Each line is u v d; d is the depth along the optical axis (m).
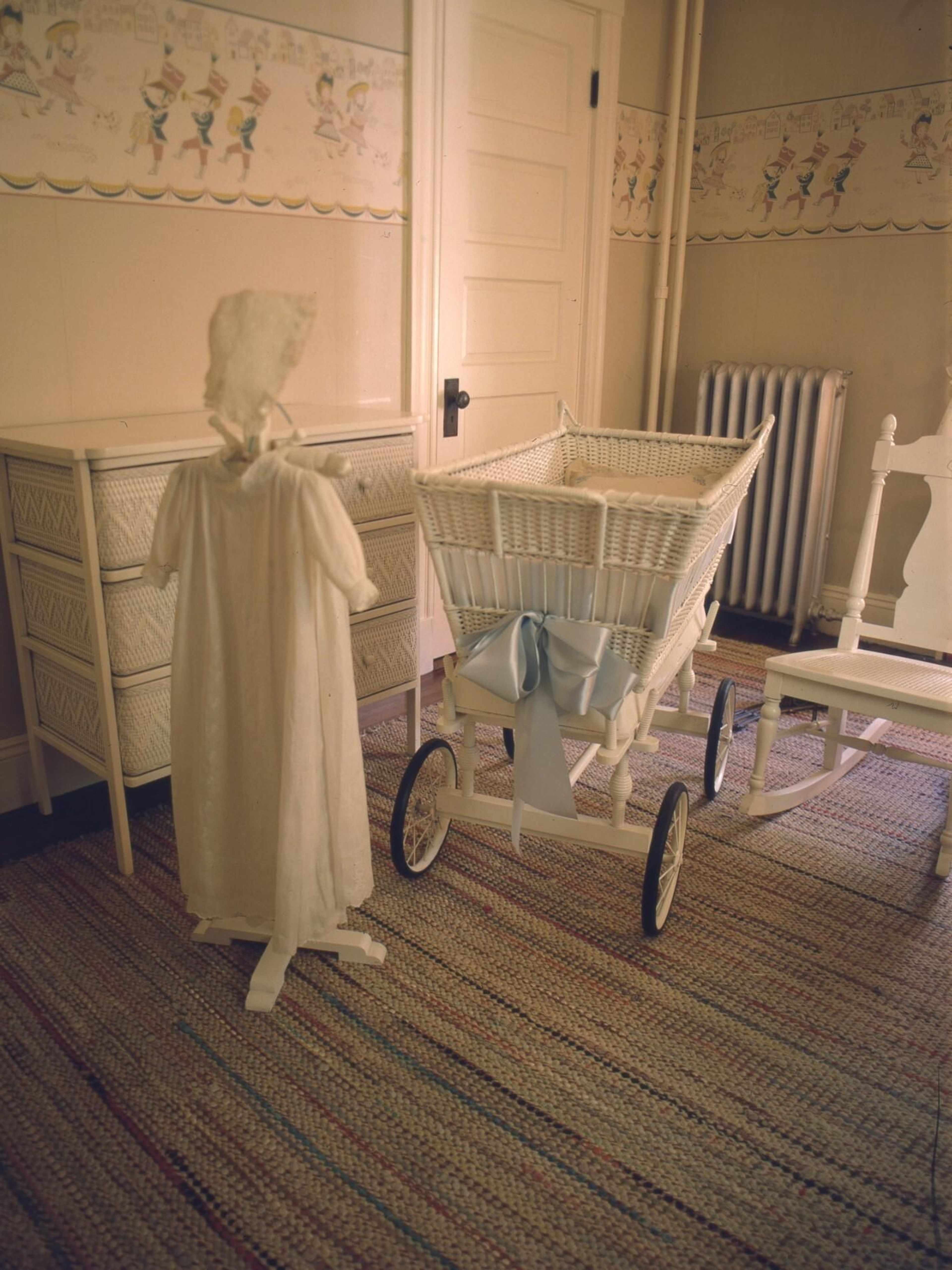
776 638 3.91
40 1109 1.59
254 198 2.60
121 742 2.12
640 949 2.03
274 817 1.79
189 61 2.38
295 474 1.56
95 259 2.32
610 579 1.78
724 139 3.94
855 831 2.52
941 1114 1.63
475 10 3.04
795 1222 1.43
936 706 2.18
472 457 2.16
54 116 2.18
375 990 1.89
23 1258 1.34
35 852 2.31
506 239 3.37
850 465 3.85
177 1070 1.68
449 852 2.36
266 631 1.68
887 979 1.97
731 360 4.11
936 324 3.51
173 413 2.53
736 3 3.78
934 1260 1.37
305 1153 1.52
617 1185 1.48
